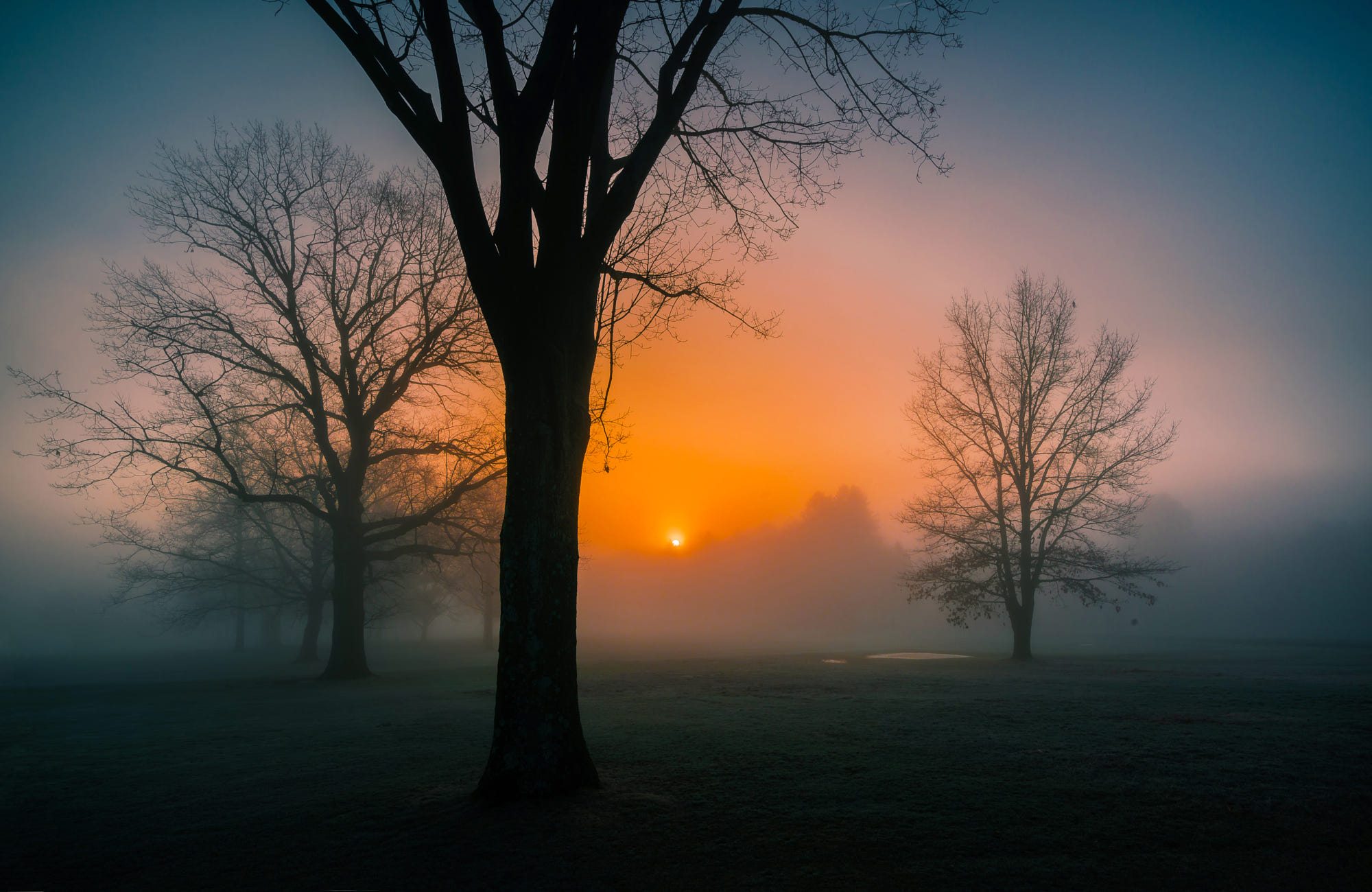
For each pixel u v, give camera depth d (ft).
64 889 18.33
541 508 24.52
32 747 40.83
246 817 24.45
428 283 85.35
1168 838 19.98
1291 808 22.59
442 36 23.63
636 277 33.01
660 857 18.98
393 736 40.65
